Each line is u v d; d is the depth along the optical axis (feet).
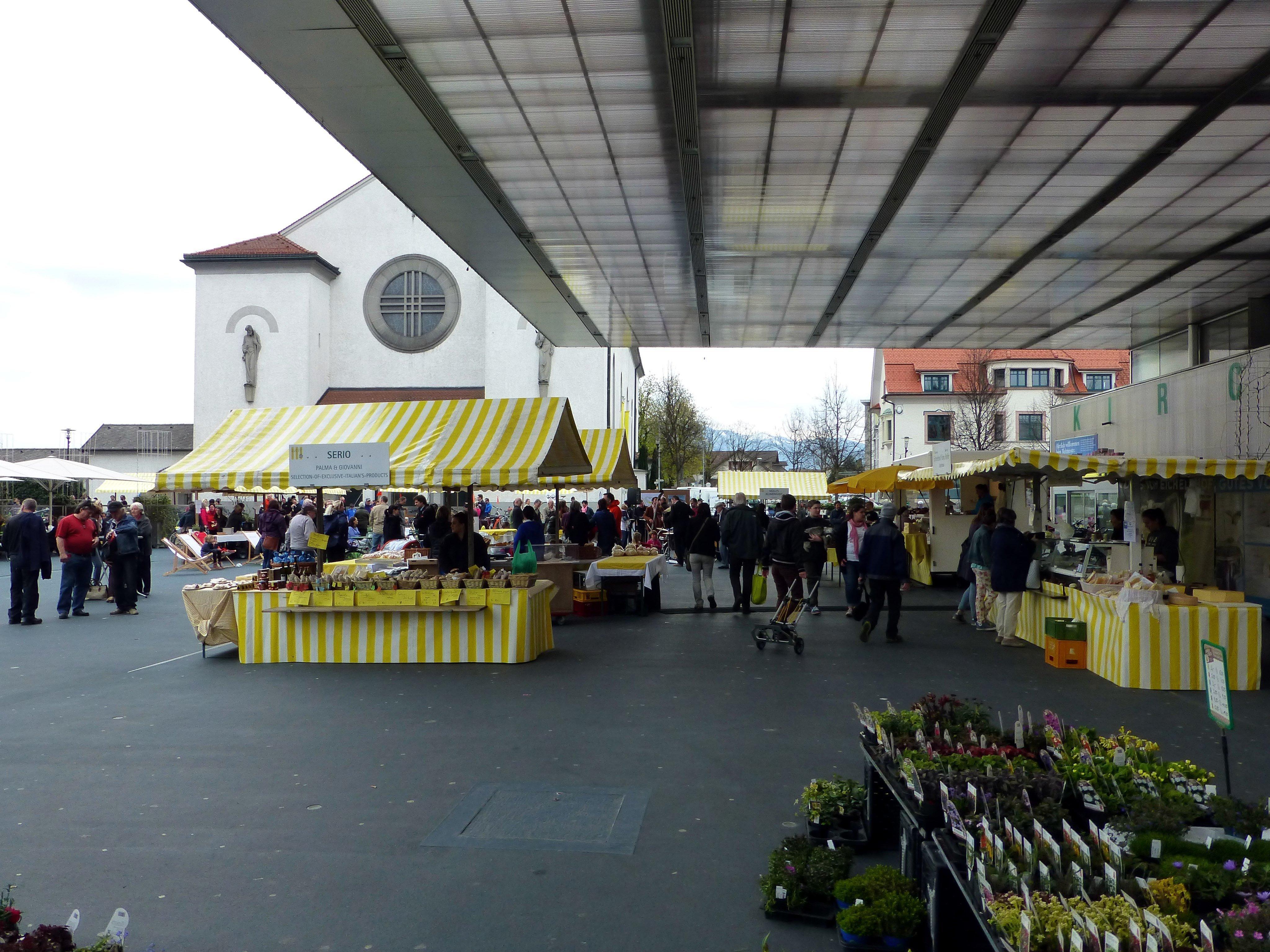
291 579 35.58
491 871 15.37
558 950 12.76
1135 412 63.46
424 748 22.85
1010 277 50.08
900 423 186.50
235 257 148.87
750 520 49.29
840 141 32.07
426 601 34.30
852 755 22.06
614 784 19.85
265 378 149.79
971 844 11.05
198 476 37.37
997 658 35.32
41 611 54.08
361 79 28.14
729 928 13.41
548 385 150.00
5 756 22.50
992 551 38.32
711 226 42.19
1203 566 49.32
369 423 41.32
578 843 16.58
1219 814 12.37
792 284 52.60
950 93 28.37
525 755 22.17
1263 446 46.11
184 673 33.37
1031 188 36.32
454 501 108.88
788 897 13.69
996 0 23.02
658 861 15.78
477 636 34.60
